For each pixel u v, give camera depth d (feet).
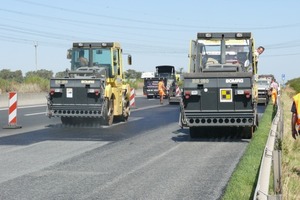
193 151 49.24
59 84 73.15
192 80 57.52
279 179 27.37
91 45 81.15
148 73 212.43
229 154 47.21
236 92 56.90
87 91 72.90
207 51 67.31
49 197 29.71
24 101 144.46
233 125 57.52
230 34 67.10
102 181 34.35
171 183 33.76
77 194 30.50
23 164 40.91
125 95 87.10
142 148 51.08
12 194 30.40
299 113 37.78
